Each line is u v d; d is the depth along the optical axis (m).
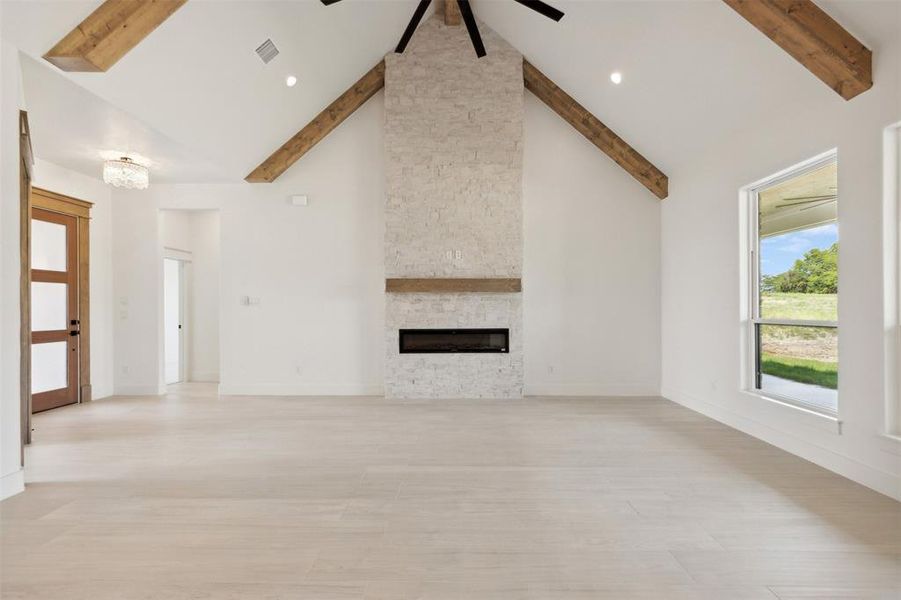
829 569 2.33
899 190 3.24
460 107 6.79
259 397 6.93
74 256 6.60
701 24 4.27
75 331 6.56
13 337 3.32
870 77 3.30
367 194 7.12
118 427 5.22
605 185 7.08
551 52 6.22
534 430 5.04
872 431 3.36
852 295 3.52
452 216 6.79
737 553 2.49
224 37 4.43
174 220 8.16
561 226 7.11
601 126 6.73
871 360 3.36
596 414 5.80
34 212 6.06
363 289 7.12
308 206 7.14
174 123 4.99
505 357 6.81
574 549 2.54
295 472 3.77
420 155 6.79
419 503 3.15
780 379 4.64
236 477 3.66
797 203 4.39
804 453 4.06
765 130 4.54
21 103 3.97
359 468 3.86
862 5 3.12
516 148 6.80
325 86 6.29
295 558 2.45
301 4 4.79
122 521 2.89
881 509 3.02
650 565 2.38
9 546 2.59
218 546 2.58
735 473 3.70
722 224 5.33
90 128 4.88
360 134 7.11
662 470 3.78
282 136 6.52
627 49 5.18
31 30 3.31
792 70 3.89
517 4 5.85
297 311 7.13
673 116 5.57
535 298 7.10
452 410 6.04
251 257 7.14
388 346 6.80
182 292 8.64
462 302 6.80
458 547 2.56
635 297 7.07
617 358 7.07
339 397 6.91
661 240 7.02
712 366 5.60
